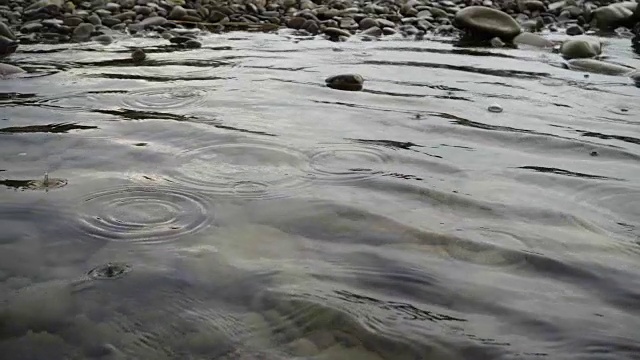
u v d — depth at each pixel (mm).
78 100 1354
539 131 1216
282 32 2365
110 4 2512
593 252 744
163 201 847
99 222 784
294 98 1409
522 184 944
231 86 1504
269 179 932
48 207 820
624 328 602
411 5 2727
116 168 958
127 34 2242
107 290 643
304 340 578
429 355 562
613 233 794
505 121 1280
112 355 555
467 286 667
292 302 629
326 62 1829
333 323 600
